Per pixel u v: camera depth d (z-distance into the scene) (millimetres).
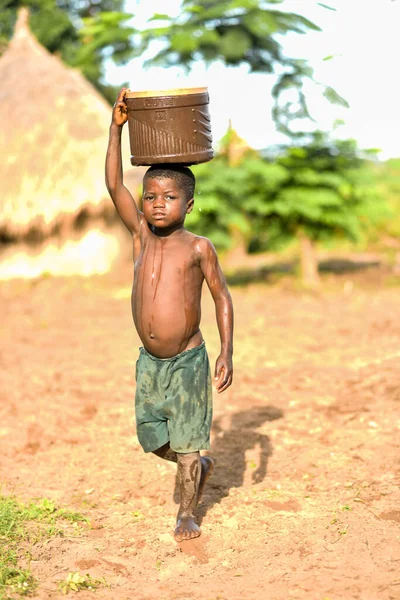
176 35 17234
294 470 7441
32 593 5129
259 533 6078
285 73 17297
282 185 18922
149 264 5797
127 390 10695
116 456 8070
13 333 15250
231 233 20250
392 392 9664
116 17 18672
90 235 22453
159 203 5555
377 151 19453
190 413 5781
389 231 27328
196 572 5574
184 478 5910
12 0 37656
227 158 19312
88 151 22219
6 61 25266
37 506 6594
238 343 13539
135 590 5281
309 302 17859
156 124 5445
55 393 10656
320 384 10531
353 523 6125
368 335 13836
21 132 22391
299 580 5293
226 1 17719
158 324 5727
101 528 6320
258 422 8992
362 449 7809
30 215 21391
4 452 8234
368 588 5117
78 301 18688
